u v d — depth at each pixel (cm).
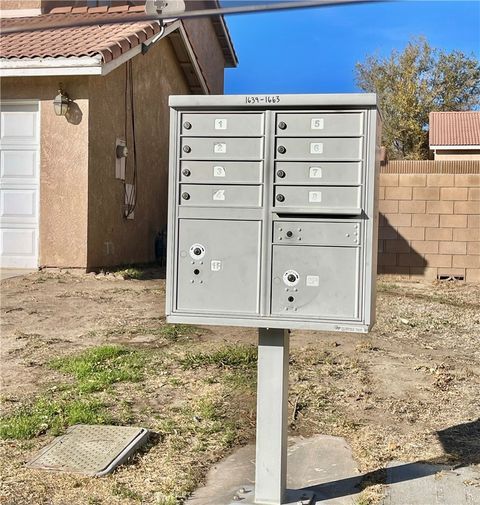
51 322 758
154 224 1437
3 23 1267
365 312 334
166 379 566
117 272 1095
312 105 333
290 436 466
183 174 353
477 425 489
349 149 333
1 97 1084
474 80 4144
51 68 1025
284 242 342
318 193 337
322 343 702
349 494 378
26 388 545
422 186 1201
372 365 626
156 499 368
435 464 419
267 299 345
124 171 1244
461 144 2656
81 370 578
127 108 1252
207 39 2069
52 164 1070
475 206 1184
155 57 1416
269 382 356
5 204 1093
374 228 339
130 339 695
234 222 348
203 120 349
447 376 597
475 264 1189
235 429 471
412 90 4028
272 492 358
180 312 355
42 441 447
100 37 1138
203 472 408
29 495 372
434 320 857
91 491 378
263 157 343
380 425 486
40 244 1077
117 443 436
